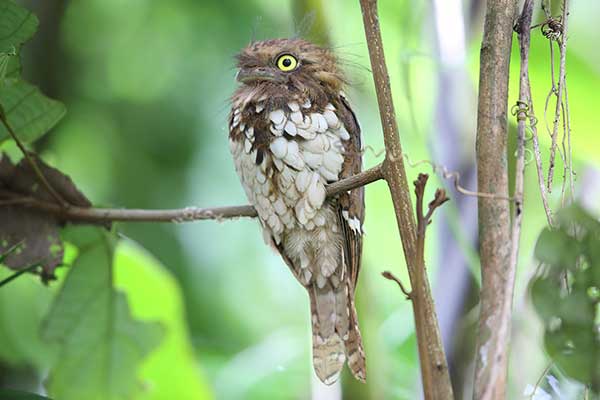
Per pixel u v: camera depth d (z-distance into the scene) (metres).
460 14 3.89
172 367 3.95
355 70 3.88
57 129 4.11
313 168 3.79
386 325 4.08
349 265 3.80
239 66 3.83
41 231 3.81
